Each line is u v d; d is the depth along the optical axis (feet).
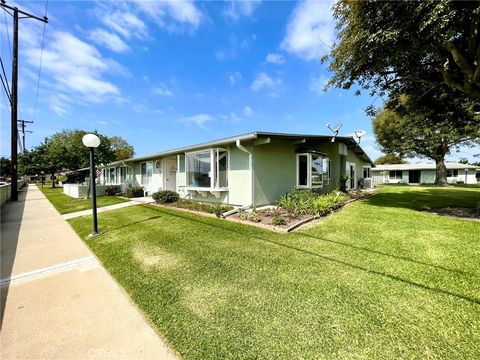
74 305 8.38
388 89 26.76
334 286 8.90
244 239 15.12
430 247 12.82
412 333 6.33
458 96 25.68
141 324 7.19
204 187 28.25
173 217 22.62
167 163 41.52
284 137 26.78
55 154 68.59
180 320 7.24
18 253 14.15
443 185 69.82
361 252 12.28
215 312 7.57
